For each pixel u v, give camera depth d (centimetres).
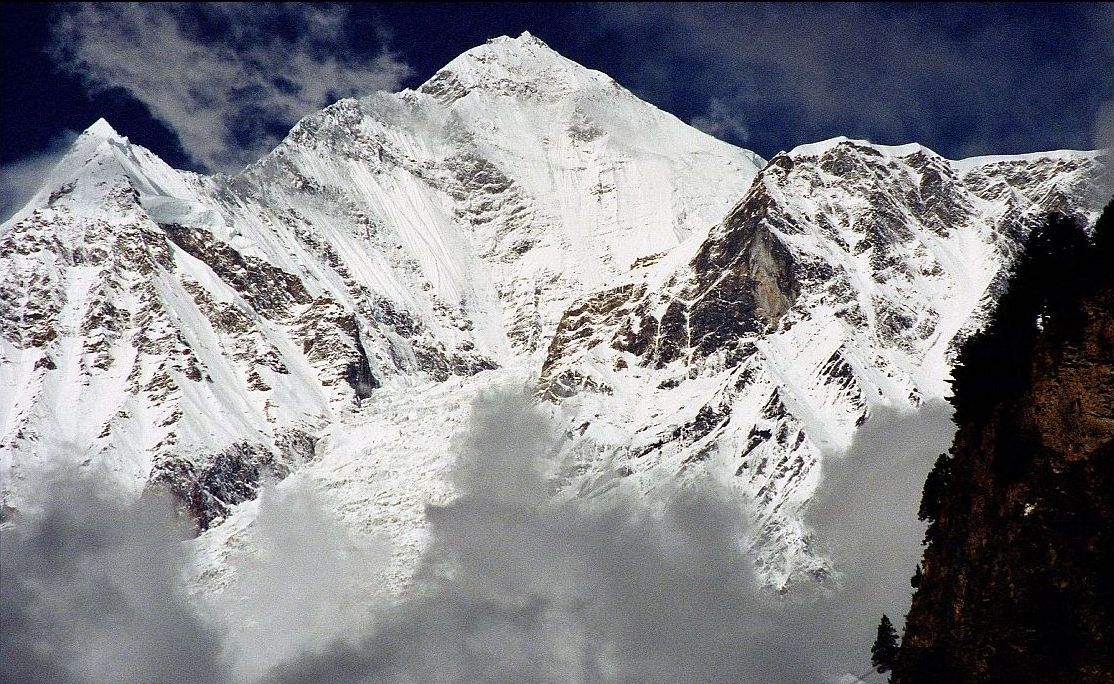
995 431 15225
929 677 15100
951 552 15638
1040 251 15325
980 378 15688
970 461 15738
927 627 15675
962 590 15175
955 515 15788
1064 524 14012
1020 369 15075
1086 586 13762
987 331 15788
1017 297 15388
